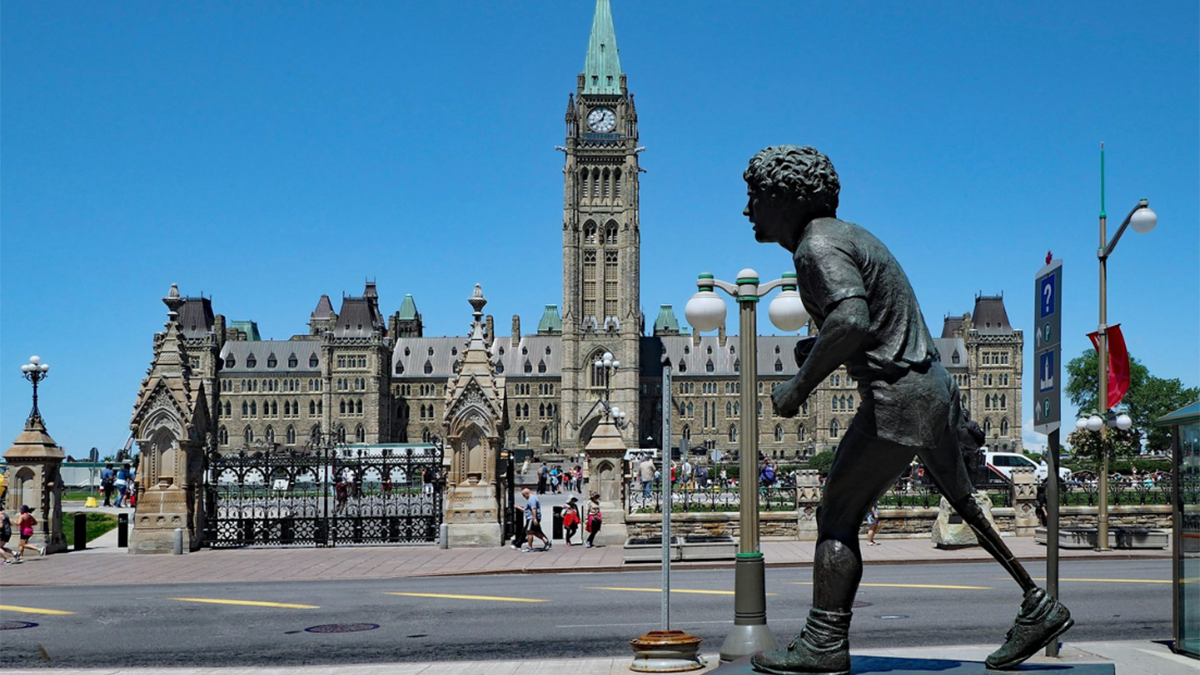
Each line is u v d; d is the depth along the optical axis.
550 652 17.31
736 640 14.05
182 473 39.72
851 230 8.98
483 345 41.34
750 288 14.66
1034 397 16.11
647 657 14.90
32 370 41.66
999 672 9.03
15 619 22.73
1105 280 35.62
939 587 25.33
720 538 37.38
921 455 9.24
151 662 17.34
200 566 34.72
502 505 42.00
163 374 40.06
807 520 40.62
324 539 40.88
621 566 32.41
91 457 97.06
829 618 9.05
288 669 16.20
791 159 9.20
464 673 15.25
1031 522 41.31
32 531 38.31
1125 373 35.41
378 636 19.50
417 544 41.03
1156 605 21.70
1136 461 98.44
